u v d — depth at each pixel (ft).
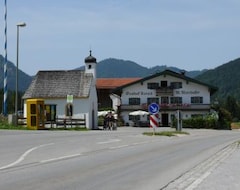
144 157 61.77
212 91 294.46
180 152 71.77
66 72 230.48
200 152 72.33
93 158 58.34
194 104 285.84
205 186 36.24
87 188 35.68
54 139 90.68
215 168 48.67
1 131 121.08
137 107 289.33
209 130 208.23
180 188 35.70
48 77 229.86
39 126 147.02
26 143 79.56
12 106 321.73
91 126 218.59
